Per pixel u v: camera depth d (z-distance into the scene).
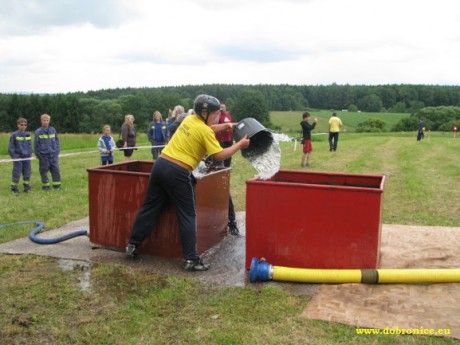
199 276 4.47
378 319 3.51
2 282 4.32
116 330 3.44
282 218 4.44
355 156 16.75
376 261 4.27
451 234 5.71
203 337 3.31
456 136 41.59
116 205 5.11
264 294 4.01
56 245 5.46
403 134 43.22
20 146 9.29
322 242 4.36
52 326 3.49
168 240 4.95
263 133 4.76
